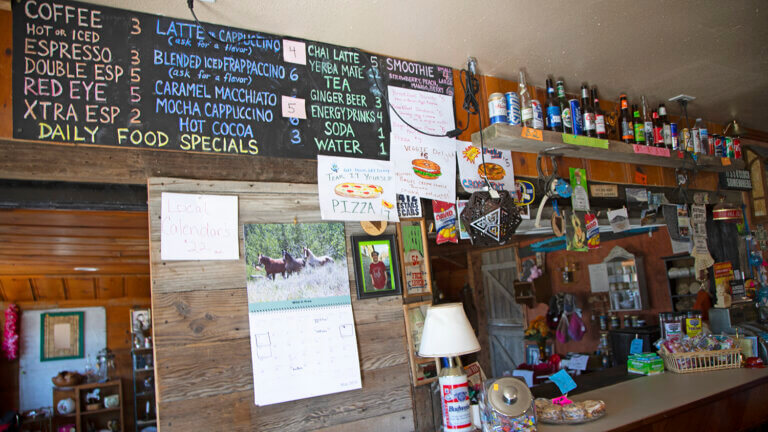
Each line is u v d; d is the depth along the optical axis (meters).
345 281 2.51
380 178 2.73
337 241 2.54
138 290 7.09
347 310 2.48
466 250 7.78
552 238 6.62
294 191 2.48
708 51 3.23
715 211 4.45
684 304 5.21
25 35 2.08
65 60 2.13
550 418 2.46
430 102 3.00
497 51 2.98
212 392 2.12
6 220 3.51
